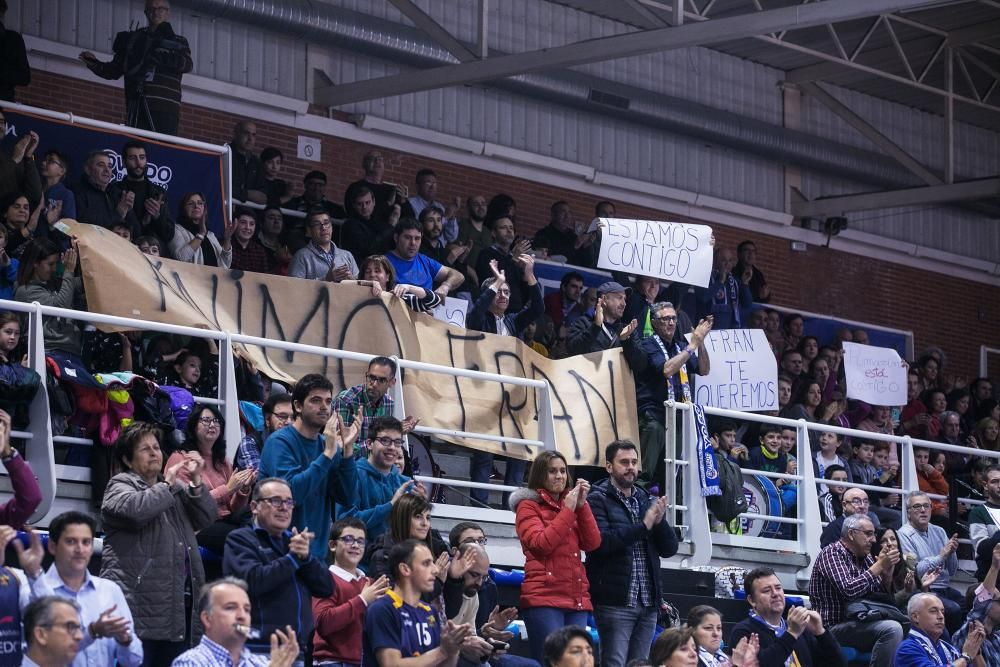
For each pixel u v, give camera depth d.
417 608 10.29
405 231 16.39
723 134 26.05
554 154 24.50
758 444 17.45
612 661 12.27
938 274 30.09
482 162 23.67
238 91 21.09
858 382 19.53
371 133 22.50
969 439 21.94
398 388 13.05
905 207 29.64
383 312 14.48
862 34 25.25
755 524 15.95
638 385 15.08
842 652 12.97
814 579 14.35
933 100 28.92
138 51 17.64
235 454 11.83
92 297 12.80
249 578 9.70
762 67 27.25
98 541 10.88
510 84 23.66
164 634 9.91
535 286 17.05
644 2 22.38
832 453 17.95
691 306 22.02
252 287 13.82
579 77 24.30
